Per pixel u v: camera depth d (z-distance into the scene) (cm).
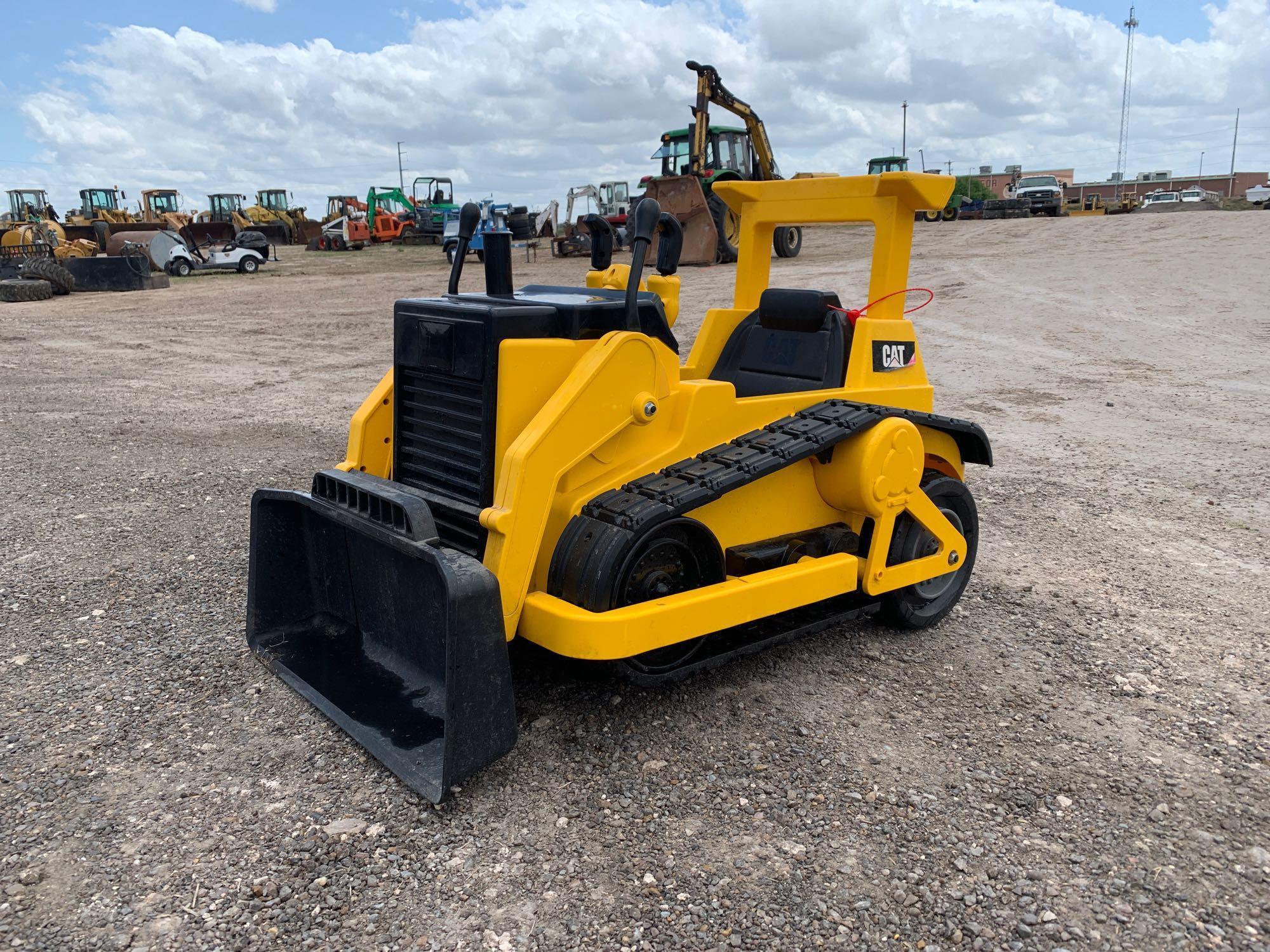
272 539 364
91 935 227
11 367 1199
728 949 225
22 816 273
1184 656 388
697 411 337
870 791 289
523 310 301
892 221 390
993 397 923
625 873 252
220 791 286
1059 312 1391
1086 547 521
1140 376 1005
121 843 261
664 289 416
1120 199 4300
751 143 2255
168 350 1358
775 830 270
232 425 840
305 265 3016
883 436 356
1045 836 268
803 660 382
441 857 257
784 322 420
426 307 319
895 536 389
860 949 226
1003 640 404
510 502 287
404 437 344
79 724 325
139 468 679
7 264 2333
